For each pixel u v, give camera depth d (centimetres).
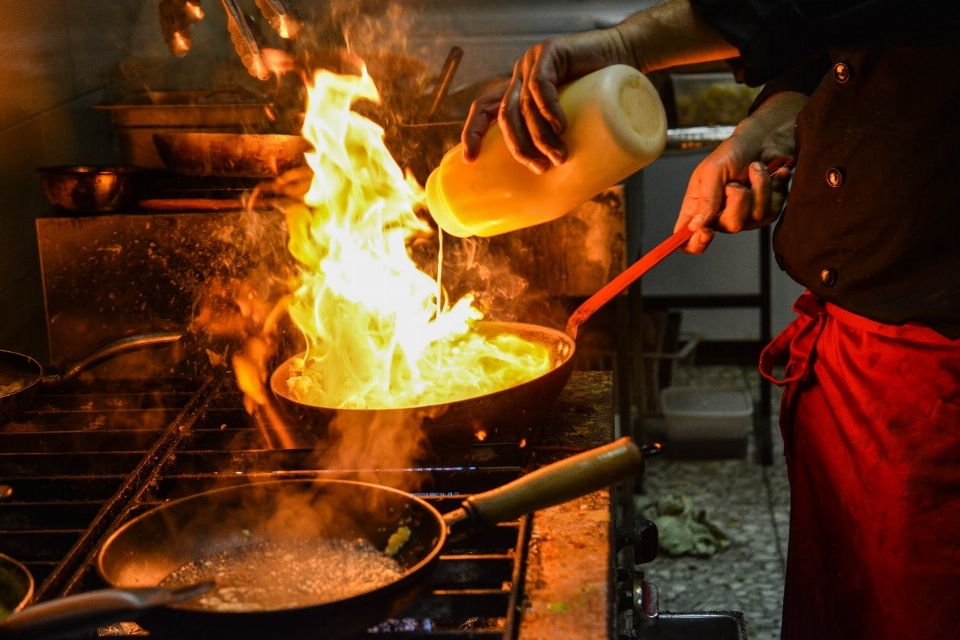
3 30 182
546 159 111
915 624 127
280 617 75
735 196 135
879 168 124
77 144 220
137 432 125
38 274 198
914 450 125
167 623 76
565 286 197
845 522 137
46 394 141
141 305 170
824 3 95
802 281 140
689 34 107
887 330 127
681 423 345
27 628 69
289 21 162
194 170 180
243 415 132
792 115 148
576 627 82
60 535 99
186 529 94
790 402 149
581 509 103
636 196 263
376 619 78
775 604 260
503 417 110
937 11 92
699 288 425
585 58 111
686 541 288
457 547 101
